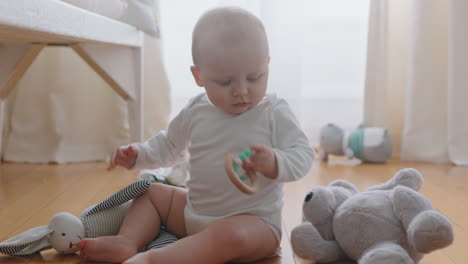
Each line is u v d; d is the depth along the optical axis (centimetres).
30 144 213
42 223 122
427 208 88
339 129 216
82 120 214
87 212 103
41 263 96
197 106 104
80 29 130
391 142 211
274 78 215
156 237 103
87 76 213
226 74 91
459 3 200
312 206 97
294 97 215
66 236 99
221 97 94
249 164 88
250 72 91
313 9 223
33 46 144
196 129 102
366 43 220
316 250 95
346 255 97
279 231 99
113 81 175
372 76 217
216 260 88
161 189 105
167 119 215
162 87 214
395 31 224
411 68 212
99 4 157
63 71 212
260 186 97
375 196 94
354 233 92
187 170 161
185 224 102
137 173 188
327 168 199
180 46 219
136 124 183
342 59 225
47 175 184
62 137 212
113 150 215
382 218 90
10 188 162
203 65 93
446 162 211
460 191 157
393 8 222
